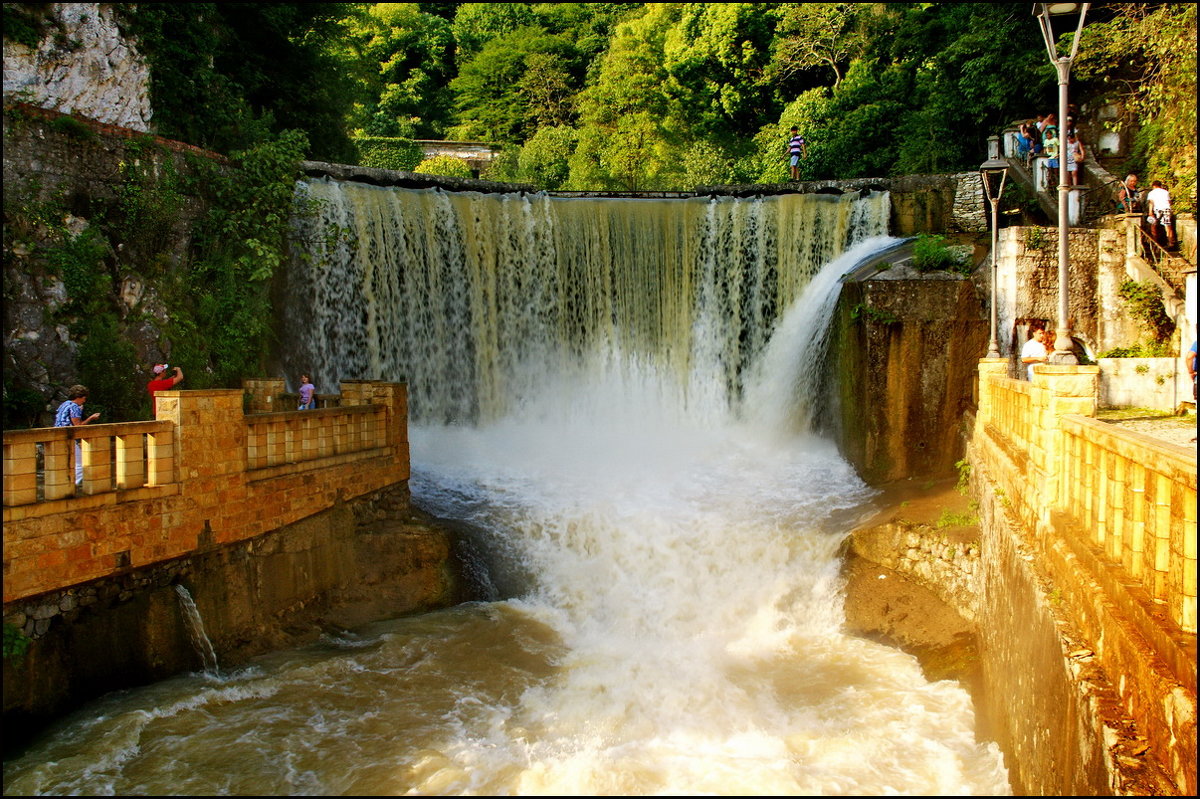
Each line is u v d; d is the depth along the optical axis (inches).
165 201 620.4
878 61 1408.7
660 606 504.4
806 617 492.1
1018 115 975.6
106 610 347.9
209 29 795.4
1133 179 678.5
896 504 561.9
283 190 685.9
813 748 338.0
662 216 830.5
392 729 349.7
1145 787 169.3
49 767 301.6
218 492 396.5
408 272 764.0
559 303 812.6
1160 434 419.5
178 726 338.6
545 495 609.9
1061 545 273.3
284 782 305.3
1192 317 577.0
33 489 315.3
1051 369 300.4
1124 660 199.2
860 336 642.2
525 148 1673.2
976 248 697.0
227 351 640.4
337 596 481.4
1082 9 400.2
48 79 628.1
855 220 844.6
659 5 1651.1
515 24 2135.8
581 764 321.7
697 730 358.0
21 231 539.8
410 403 762.2
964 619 441.1
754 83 1553.9
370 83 1253.1
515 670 417.4
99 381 552.7
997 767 313.0
